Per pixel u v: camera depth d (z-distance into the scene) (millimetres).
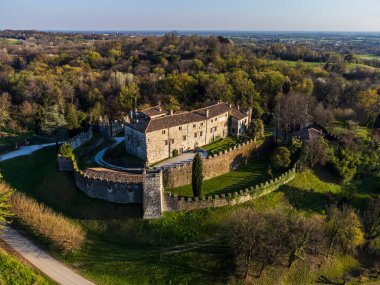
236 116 102688
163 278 54375
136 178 69125
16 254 56062
